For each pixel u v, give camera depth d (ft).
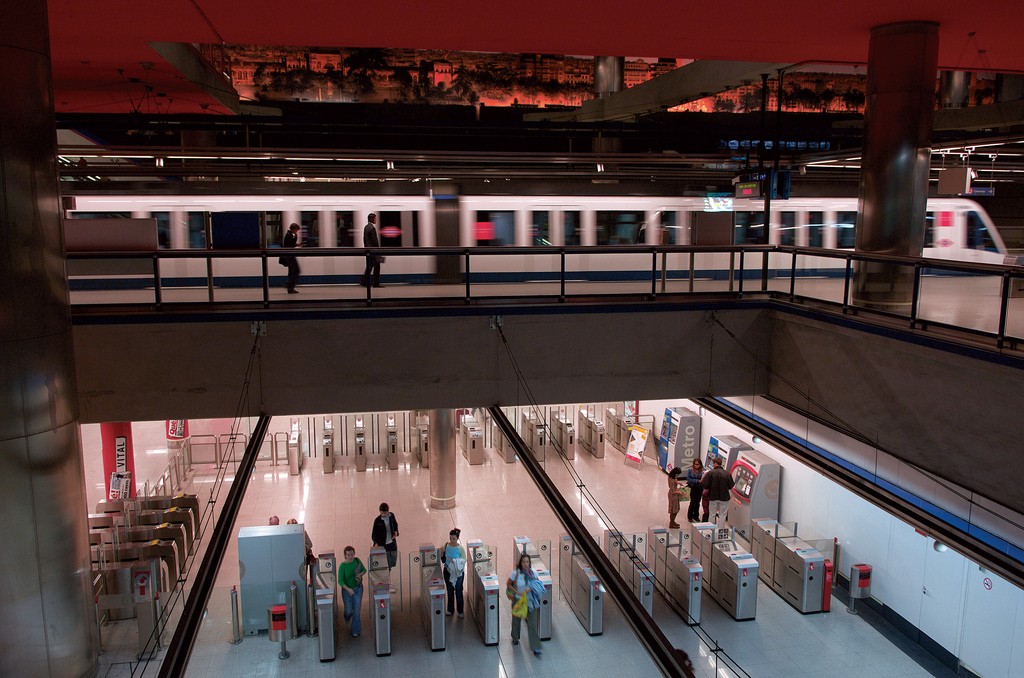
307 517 50.72
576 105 103.91
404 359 32.65
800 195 58.08
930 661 34.91
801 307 32.48
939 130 68.85
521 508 51.96
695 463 48.14
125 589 33.01
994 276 23.71
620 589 19.54
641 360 34.47
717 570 39.86
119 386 31.32
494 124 82.28
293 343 31.91
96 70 52.95
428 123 99.09
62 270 24.45
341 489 56.08
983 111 67.36
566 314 33.50
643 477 58.03
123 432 53.11
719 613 38.75
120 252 31.68
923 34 35.24
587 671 33.32
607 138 86.12
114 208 50.67
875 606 39.19
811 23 36.01
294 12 35.24
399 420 66.74
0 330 22.54
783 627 37.52
